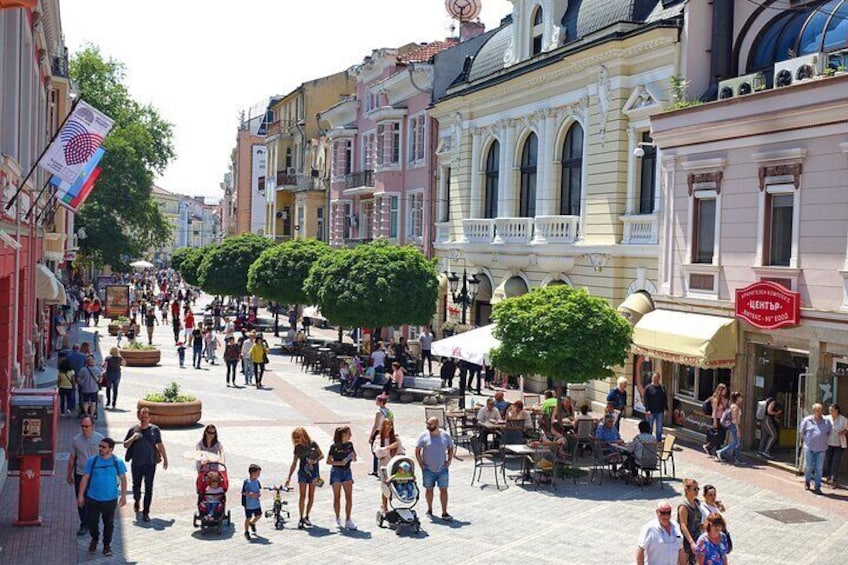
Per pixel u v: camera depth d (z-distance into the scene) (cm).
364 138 5150
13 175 1792
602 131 2711
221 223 14438
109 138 6412
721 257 2175
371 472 1895
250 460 1944
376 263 3109
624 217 2619
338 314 3114
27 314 2353
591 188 2781
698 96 2381
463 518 1559
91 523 1281
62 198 2222
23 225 2136
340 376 3083
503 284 3219
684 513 1087
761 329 2017
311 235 6206
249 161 9275
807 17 2131
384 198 4581
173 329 4922
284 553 1327
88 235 6353
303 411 2617
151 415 2281
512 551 1368
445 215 3972
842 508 1653
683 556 1027
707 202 2252
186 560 1277
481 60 3675
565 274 2934
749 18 2292
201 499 1411
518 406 1975
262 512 1527
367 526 1489
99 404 2556
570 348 1898
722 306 2147
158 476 1764
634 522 1548
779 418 2033
